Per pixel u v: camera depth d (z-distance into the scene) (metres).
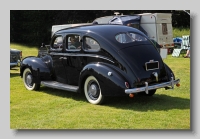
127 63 6.34
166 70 6.89
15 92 8.20
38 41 24.89
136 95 7.56
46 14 24.92
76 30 7.36
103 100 6.63
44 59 8.31
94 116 5.91
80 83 6.91
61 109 6.48
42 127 5.42
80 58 7.12
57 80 7.96
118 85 6.18
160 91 7.98
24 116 6.03
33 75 8.16
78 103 6.92
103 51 6.63
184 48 17.88
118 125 5.41
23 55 17.25
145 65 6.47
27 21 25.09
